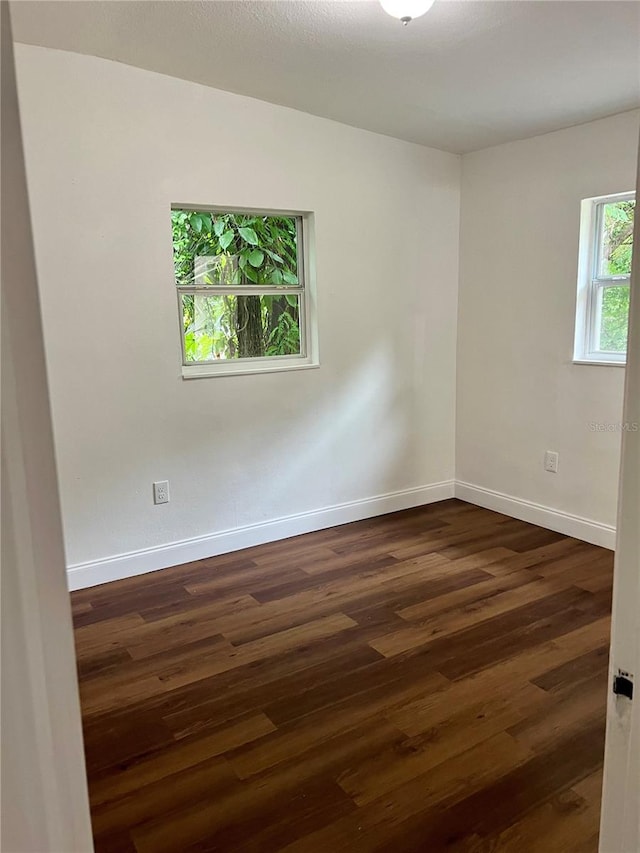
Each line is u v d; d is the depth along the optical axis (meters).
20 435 0.62
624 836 0.86
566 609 2.81
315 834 1.63
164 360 3.18
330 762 1.89
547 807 1.70
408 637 2.60
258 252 3.54
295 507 3.77
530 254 3.72
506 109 3.19
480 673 2.33
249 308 3.56
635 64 2.66
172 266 3.13
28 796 0.66
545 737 1.98
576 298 3.49
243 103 3.21
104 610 2.89
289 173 3.41
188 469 3.34
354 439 3.94
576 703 2.14
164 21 2.40
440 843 1.59
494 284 3.97
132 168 2.95
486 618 2.75
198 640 2.61
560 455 3.70
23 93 2.66
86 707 2.18
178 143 3.05
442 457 4.39
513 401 3.95
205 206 3.23
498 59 2.62
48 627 0.67
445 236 4.11
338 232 3.66
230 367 3.53
